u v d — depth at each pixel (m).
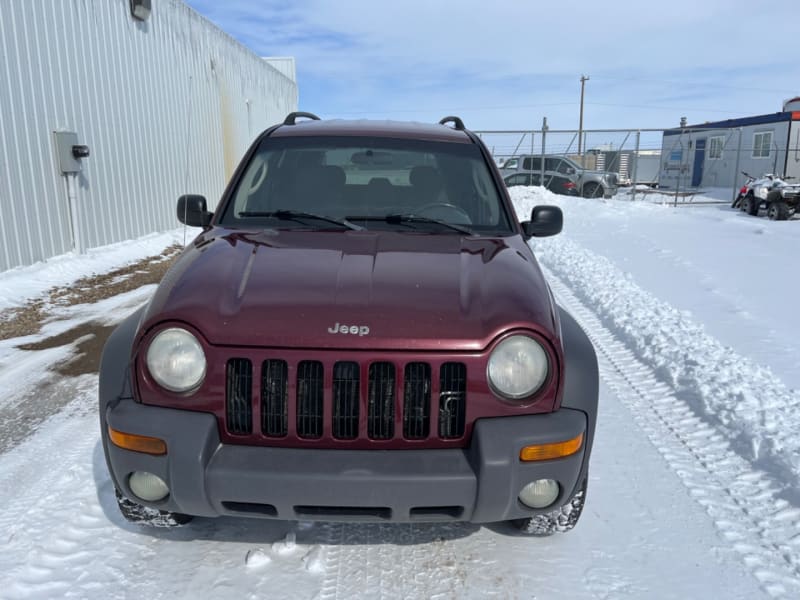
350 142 3.65
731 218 15.56
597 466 3.49
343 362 2.24
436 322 2.29
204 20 14.50
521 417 2.29
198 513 2.29
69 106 9.01
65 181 8.90
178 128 13.02
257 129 19.34
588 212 16.97
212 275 2.53
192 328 2.27
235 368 2.25
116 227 10.43
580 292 7.75
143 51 11.38
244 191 3.40
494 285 2.52
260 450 2.25
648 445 3.76
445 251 2.85
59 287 7.80
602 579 2.57
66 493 3.10
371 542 2.76
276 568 2.58
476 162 3.63
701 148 33.16
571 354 2.46
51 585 2.45
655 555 2.73
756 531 2.91
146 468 2.25
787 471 3.32
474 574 2.58
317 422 2.26
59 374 4.85
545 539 2.82
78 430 3.85
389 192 3.39
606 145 23.25
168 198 12.55
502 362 2.26
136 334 2.35
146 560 2.61
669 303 7.05
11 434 3.79
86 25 9.46
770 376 4.62
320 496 2.17
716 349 5.19
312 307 2.32
